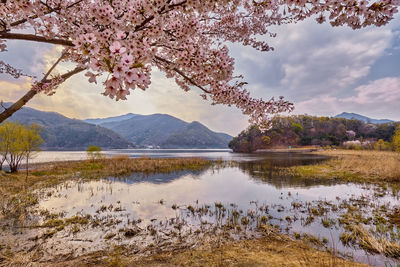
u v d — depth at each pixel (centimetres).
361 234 513
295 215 675
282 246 466
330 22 174
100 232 540
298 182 1295
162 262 399
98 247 461
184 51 200
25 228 557
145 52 125
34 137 1483
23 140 1445
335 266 365
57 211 703
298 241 491
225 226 585
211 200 877
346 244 471
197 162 2647
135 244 476
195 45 205
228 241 494
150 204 809
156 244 477
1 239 490
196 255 426
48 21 158
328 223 593
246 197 928
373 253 429
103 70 108
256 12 212
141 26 171
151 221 624
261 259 404
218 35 318
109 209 736
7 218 627
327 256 416
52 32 163
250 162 2869
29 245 464
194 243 483
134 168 1950
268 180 1383
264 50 341
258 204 812
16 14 198
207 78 231
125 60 103
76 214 676
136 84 111
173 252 440
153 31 169
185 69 216
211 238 509
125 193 989
